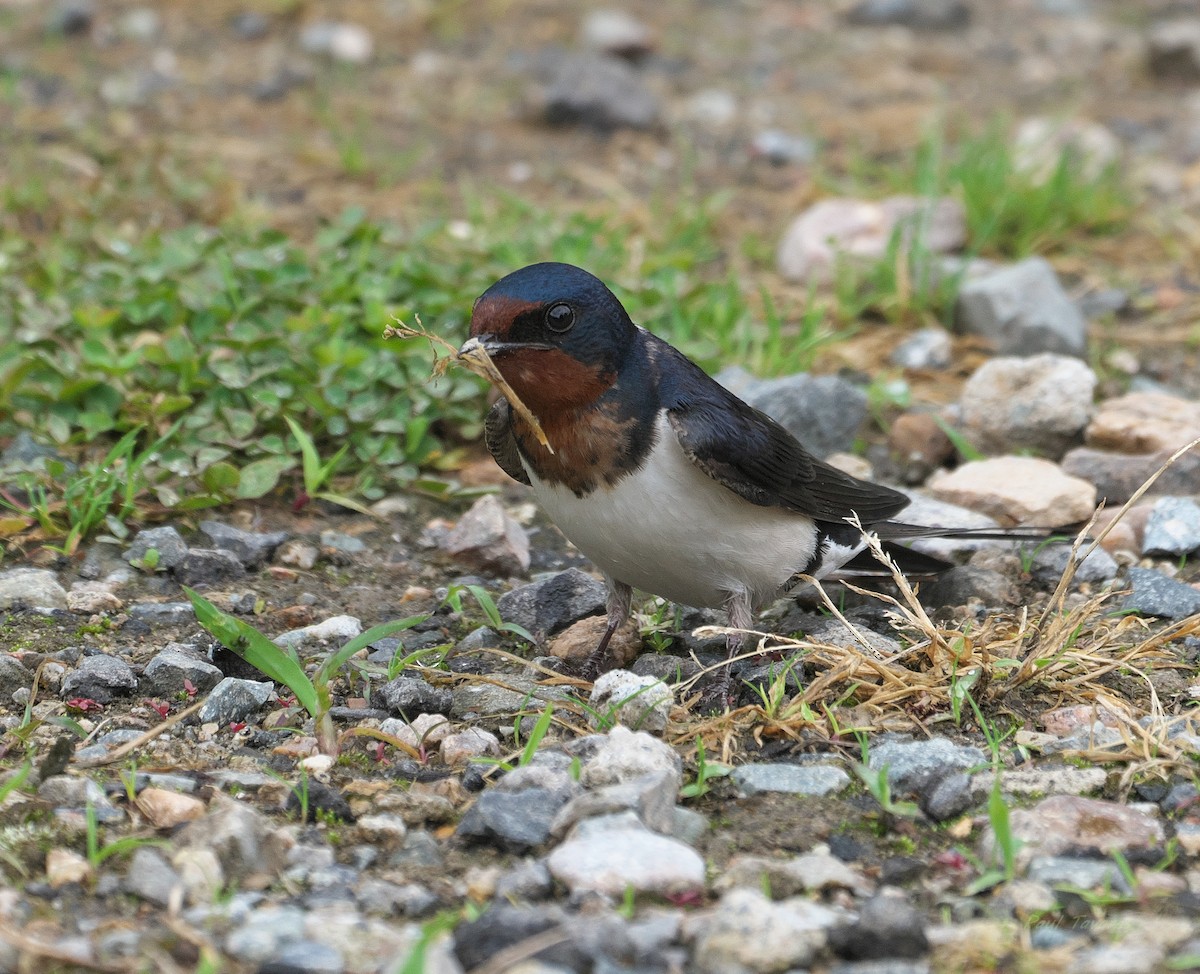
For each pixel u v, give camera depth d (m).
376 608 10.77
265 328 13.32
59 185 17.44
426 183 19.06
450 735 8.67
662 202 18.83
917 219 16.05
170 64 22.55
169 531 11.18
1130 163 20.34
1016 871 7.32
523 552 11.52
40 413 12.56
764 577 9.41
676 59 23.94
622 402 8.75
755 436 9.08
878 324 15.81
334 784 8.28
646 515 8.90
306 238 17.16
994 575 10.82
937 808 7.88
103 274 14.41
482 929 6.51
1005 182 17.78
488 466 13.00
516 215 17.53
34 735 8.67
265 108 21.25
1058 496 11.85
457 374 12.98
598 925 6.48
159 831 7.59
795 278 16.80
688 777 8.28
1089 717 8.86
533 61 23.52
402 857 7.50
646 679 8.85
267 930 6.63
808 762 8.45
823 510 9.62
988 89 23.45
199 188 17.28
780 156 20.53
